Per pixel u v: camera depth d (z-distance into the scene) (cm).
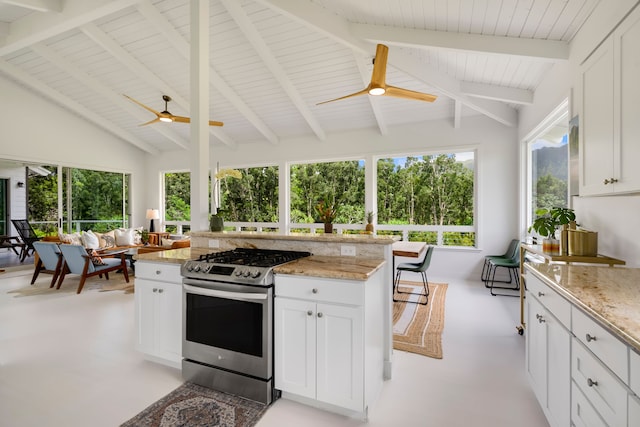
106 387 207
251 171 714
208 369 206
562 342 144
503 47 297
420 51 354
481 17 278
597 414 113
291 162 657
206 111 303
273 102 547
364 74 417
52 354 252
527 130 427
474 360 245
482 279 500
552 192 378
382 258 217
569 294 134
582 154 221
